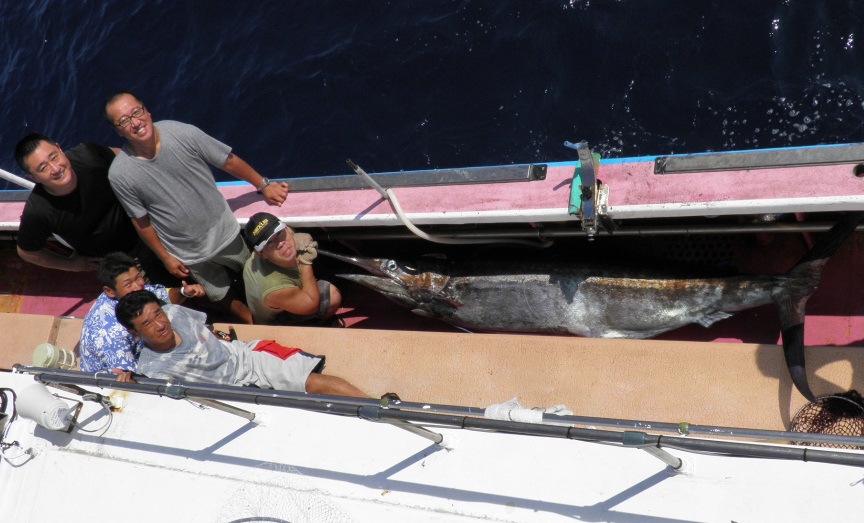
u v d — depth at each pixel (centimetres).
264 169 620
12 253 508
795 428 279
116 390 291
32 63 792
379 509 235
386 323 425
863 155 294
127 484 264
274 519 238
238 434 266
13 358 413
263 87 660
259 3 719
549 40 592
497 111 585
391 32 647
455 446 240
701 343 304
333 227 406
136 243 429
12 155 741
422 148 588
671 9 567
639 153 534
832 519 197
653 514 211
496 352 330
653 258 378
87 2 803
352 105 625
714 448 188
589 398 309
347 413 226
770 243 360
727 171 315
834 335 332
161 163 357
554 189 344
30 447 285
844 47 513
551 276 376
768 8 541
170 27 742
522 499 225
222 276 409
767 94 521
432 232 389
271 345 350
